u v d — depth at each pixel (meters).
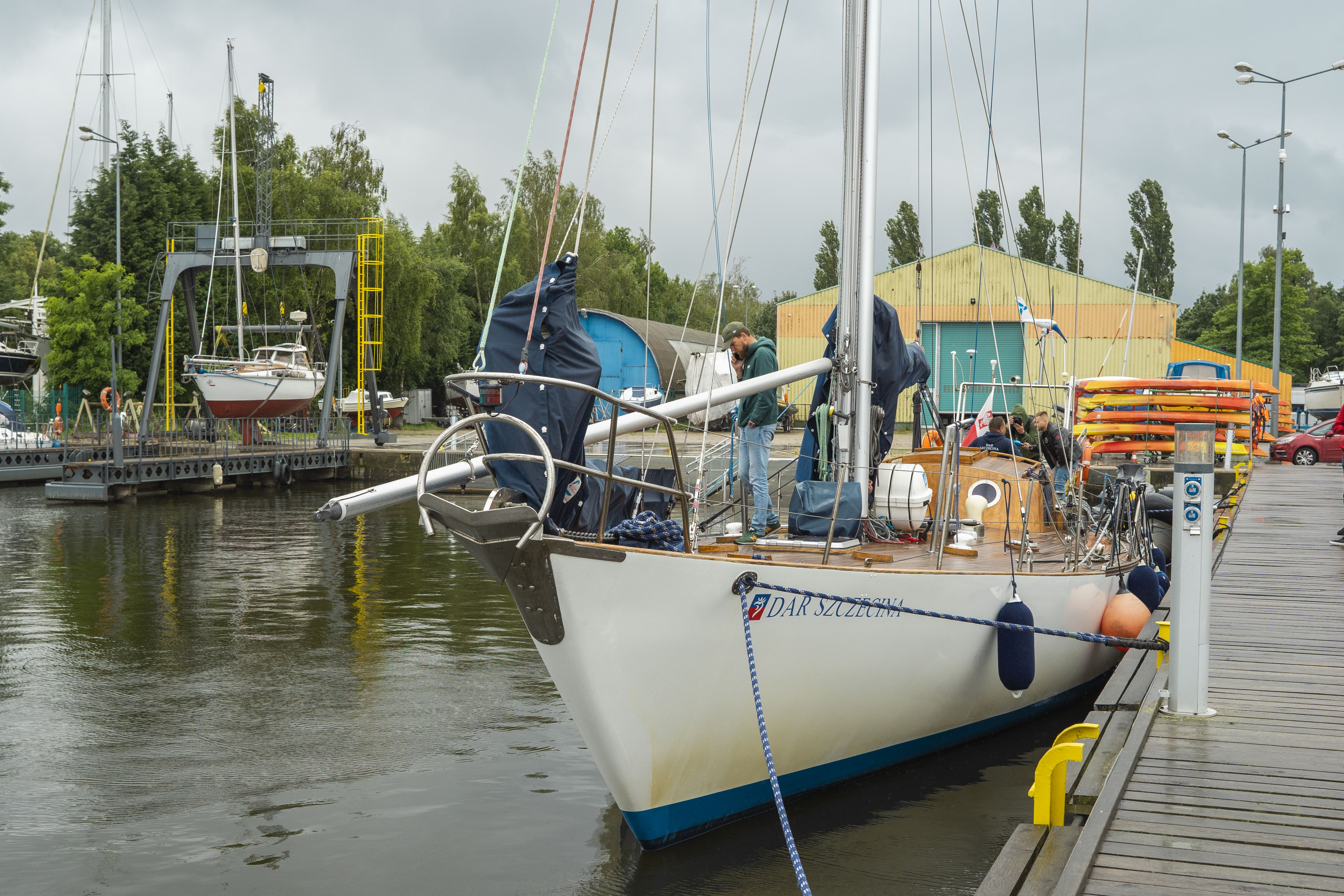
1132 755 4.28
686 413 5.43
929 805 5.29
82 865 4.64
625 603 4.15
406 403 46.91
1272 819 3.69
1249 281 61.59
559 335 4.46
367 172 52.97
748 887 4.39
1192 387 18.62
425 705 7.22
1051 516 8.45
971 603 5.67
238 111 43.75
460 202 55.09
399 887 4.42
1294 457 25.27
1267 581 8.86
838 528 6.26
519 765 6.00
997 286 34.22
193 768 5.92
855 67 6.23
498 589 12.09
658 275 62.88
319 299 42.16
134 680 7.87
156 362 29.23
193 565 13.94
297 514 20.53
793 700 4.92
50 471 26.36
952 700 5.80
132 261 37.16
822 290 43.88
